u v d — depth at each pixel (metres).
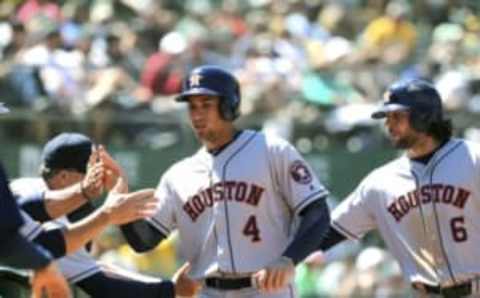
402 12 62.66
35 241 23.41
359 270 47.06
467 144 28.70
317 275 47.66
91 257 28.23
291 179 27.28
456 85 54.28
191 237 27.97
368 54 57.81
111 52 54.56
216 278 27.66
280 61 56.53
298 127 50.94
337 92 54.50
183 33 57.97
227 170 27.53
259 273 26.36
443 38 62.19
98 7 59.22
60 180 27.06
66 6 58.47
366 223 29.39
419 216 28.59
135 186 49.06
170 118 49.75
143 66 54.62
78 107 50.38
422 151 28.77
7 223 21.34
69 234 23.64
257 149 27.55
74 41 54.56
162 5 60.94
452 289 28.45
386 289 46.69
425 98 28.45
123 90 52.19
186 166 27.98
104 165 25.53
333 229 29.38
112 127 49.72
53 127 49.09
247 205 27.44
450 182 28.41
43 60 52.19
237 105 27.52
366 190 29.20
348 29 61.72
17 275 26.50
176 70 54.56
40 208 25.53
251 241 27.48
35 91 50.75
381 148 50.09
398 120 28.62
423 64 57.53
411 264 28.88
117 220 23.94
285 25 60.16
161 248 46.81
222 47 57.97
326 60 56.47
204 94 27.06
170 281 28.16
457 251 28.38
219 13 61.09
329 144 51.00
